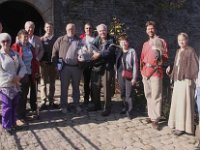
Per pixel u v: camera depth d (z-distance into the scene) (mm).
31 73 7078
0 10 15594
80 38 7758
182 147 5977
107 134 6496
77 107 7609
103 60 7336
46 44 7664
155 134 6520
